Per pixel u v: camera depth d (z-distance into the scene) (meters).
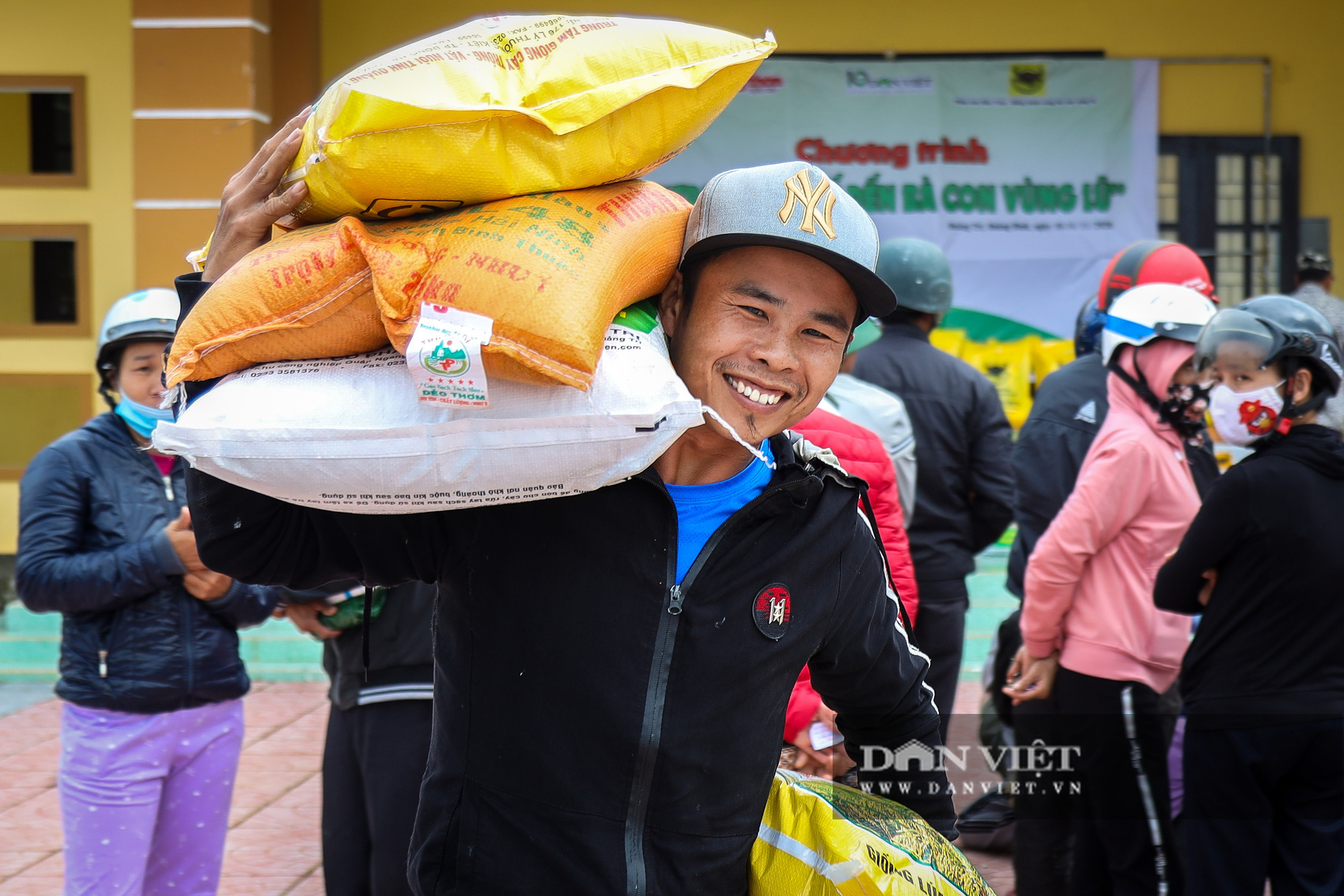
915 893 1.93
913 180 8.80
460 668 1.78
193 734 3.00
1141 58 8.75
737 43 1.73
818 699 2.71
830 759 2.70
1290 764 2.90
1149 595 3.20
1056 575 3.20
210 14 7.42
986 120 8.77
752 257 1.73
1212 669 2.96
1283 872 2.99
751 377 1.74
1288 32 8.73
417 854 1.80
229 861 4.28
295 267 1.64
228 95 7.45
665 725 1.72
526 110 1.61
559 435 1.62
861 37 8.77
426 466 1.63
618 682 1.72
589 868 1.71
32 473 2.95
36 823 4.61
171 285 7.53
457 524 1.79
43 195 7.72
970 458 4.32
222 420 1.65
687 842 1.76
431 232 1.64
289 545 1.79
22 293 7.81
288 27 8.27
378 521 1.79
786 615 1.79
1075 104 8.75
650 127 1.70
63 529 2.88
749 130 8.75
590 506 1.73
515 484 1.65
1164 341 3.18
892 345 4.37
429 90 1.62
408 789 2.92
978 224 8.82
